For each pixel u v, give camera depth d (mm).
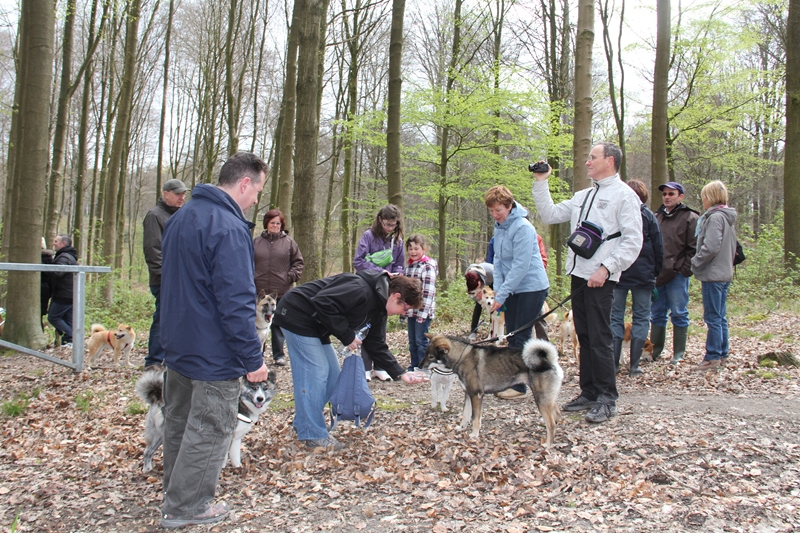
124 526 2861
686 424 3904
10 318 7707
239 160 2781
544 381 3730
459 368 4082
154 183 35594
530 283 4613
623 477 3199
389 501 3090
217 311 2639
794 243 10945
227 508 2939
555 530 2662
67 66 10914
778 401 4344
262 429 4395
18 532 2791
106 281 13281
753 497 2850
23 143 7594
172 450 2898
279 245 6852
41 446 3992
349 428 4344
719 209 5359
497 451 3705
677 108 15328
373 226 5797
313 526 2818
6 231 10977
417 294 3650
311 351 3746
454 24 13633
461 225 14734
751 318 8852
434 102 11664
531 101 11406
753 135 17078
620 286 5293
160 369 3568
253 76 21641
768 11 16125
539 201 4508
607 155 3998
